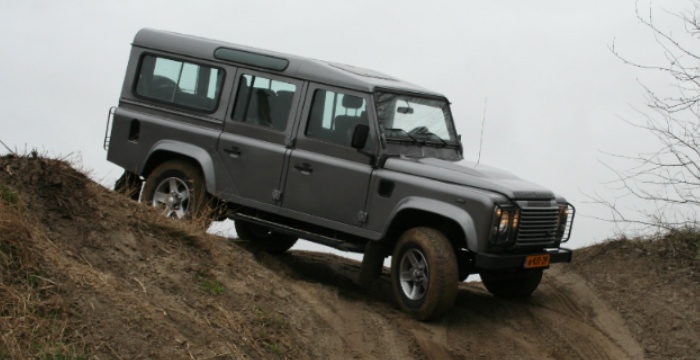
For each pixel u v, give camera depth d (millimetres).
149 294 6621
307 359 7055
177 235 7801
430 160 9117
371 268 8922
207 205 9703
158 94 10273
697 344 8359
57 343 5438
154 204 9984
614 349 8445
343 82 9211
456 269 8398
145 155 10164
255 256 9867
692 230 10453
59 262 6285
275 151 9430
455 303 9398
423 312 8445
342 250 9109
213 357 6168
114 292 6285
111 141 10375
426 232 8539
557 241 9258
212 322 6699
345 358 7402
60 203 7035
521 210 8516
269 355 6738
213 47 10055
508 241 8469
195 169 9867
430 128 9609
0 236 5977
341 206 9062
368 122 9008
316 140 9266
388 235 8945
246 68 9797
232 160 9672
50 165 7219
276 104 9578
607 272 10211
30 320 5531
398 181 8750
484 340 8344
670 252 10258
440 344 8070
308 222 9492
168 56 10273
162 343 6012
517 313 9234
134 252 7129
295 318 7664
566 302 9641
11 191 6598
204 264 7637
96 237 6988
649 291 9516
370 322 8281
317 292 8633
